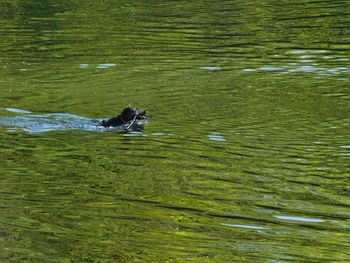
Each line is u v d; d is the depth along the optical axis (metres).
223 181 21.14
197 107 29.19
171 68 36.38
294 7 53.34
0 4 56.69
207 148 24.16
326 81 33.09
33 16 51.59
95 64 37.59
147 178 21.42
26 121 27.61
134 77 34.62
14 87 33.28
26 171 22.02
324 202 19.62
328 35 43.31
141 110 27.48
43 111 29.11
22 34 45.62
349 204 19.48
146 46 41.53
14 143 24.81
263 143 24.59
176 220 18.42
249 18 49.47
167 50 40.47
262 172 21.88
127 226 18.03
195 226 18.05
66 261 16.08
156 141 24.97
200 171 21.97
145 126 26.77
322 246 16.98
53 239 17.28
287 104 29.39
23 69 36.88
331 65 36.09
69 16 51.25
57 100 30.81
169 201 19.67
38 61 38.62
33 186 20.77
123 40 43.22
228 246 16.92
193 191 20.36
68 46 42.06
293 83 32.88
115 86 33.03
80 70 36.41
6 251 16.58
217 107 29.12
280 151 23.80
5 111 29.02
